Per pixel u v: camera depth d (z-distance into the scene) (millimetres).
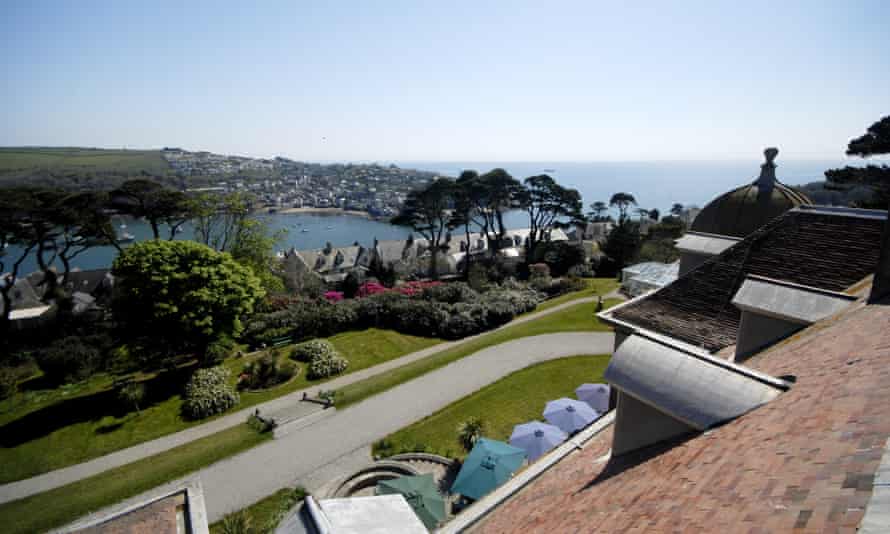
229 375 31859
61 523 19016
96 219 47281
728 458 4496
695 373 6246
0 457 24031
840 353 5973
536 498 7543
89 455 24031
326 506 4746
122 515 9180
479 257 85812
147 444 24906
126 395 27891
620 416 7129
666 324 13031
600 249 78312
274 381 31797
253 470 22188
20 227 44000
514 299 47156
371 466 21891
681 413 6023
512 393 28672
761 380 5754
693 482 4441
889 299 7562
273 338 38500
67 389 32219
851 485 2742
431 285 53031
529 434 20047
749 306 9781
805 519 2693
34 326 45344
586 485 6645
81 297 54594
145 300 28766
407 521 4723
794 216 13594
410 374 31625
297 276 60719
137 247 29641
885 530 2105
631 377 6758
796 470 3410
